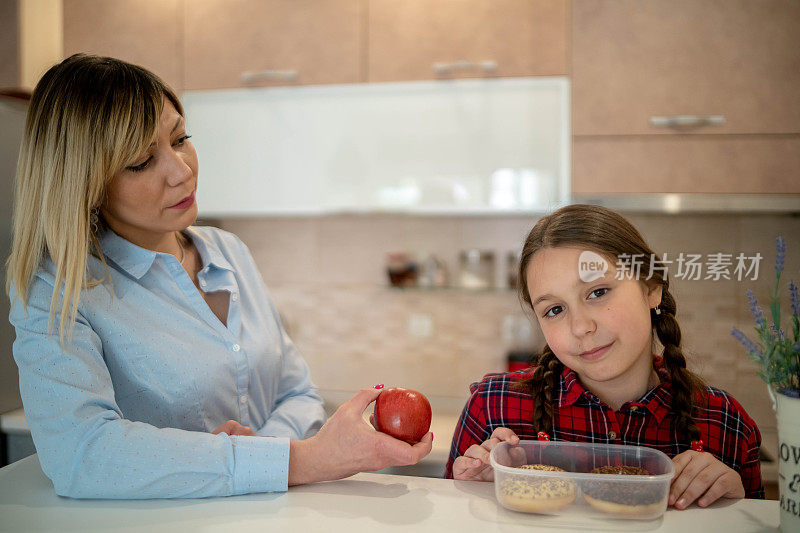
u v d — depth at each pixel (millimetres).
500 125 2289
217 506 747
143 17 2471
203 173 2490
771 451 1900
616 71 2191
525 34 2246
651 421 951
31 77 2066
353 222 2852
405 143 2365
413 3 2318
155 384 960
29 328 839
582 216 876
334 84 2379
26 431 1818
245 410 1088
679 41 2150
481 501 752
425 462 1973
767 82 2105
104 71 888
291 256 2904
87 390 801
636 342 847
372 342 2836
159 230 973
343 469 782
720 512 721
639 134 2186
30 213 873
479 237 2758
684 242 2508
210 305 1105
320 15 2377
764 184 2121
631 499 682
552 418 982
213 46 2443
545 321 886
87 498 777
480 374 2740
